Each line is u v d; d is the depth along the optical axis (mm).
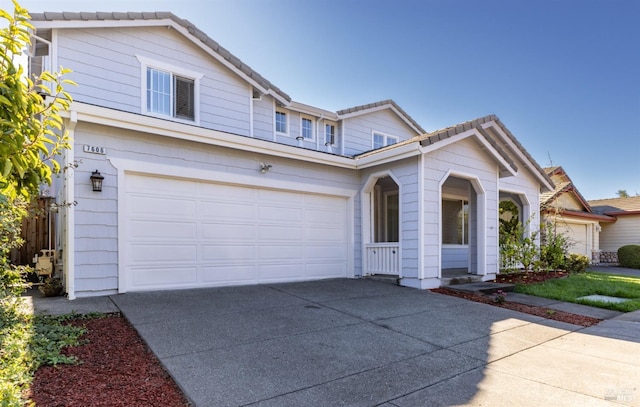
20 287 5594
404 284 8781
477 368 4078
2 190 2701
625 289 9125
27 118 2547
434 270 8695
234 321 5367
